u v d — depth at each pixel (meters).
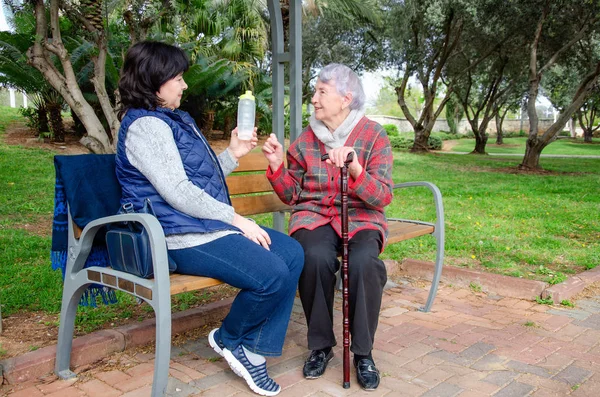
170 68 2.11
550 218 6.48
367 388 2.21
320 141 2.63
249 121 2.38
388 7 17.48
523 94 26.42
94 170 2.24
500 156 21.75
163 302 1.82
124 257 1.94
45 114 12.97
